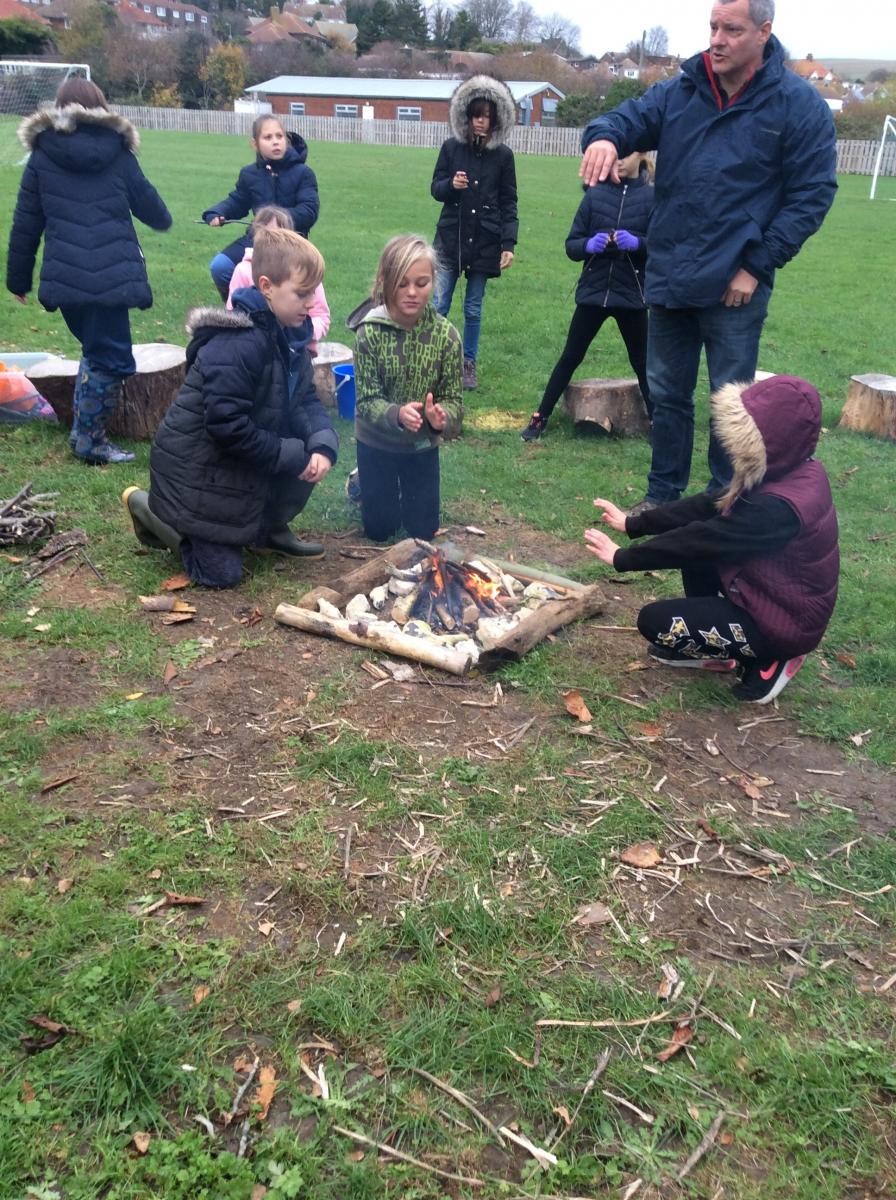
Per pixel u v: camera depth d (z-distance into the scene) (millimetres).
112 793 2996
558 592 4305
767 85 4664
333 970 2412
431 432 4633
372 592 4199
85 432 5602
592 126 4930
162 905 2584
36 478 5430
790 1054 2258
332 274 12164
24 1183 1921
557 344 9609
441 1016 2303
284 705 3494
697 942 2590
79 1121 2039
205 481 4191
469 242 7434
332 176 26922
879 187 35969
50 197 5168
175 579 4340
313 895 2643
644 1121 2109
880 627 4312
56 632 3859
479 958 2486
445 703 3576
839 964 2545
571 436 6906
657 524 3738
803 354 9812
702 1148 2053
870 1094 2193
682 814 3076
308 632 3969
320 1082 2137
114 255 5250
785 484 3439
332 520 5223
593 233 6301
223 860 2754
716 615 3572
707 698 3711
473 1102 2125
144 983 2346
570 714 3549
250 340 4074
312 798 3031
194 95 63469
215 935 2508
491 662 3754
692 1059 2252
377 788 3080
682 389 5363
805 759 3408
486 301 11508
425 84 66812
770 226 4816
